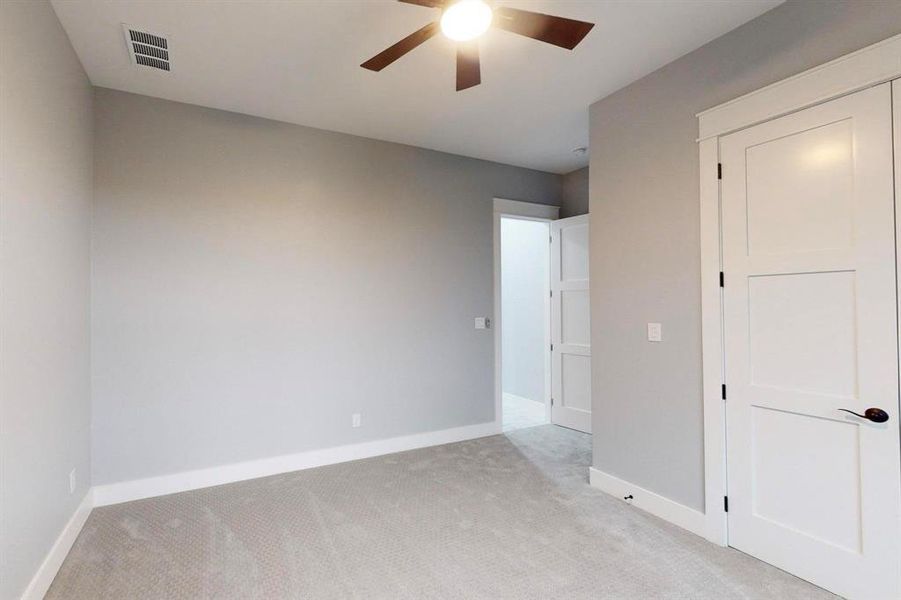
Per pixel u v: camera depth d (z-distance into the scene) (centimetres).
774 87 217
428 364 414
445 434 422
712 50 246
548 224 492
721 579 210
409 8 218
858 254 191
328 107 327
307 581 210
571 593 201
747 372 230
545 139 394
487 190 450
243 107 326
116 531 255
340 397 371
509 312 619
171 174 312
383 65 194
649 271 279
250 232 338
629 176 293
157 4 213
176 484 310
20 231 178
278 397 346
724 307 239
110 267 293
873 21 187
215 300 325
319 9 218
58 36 222
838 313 198
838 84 195
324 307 365
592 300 321
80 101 262
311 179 362
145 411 302
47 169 207
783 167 215
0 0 161
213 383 323
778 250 217
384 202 394
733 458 235
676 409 263
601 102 316
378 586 207
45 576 201
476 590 204
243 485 321
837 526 198
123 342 296
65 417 231
